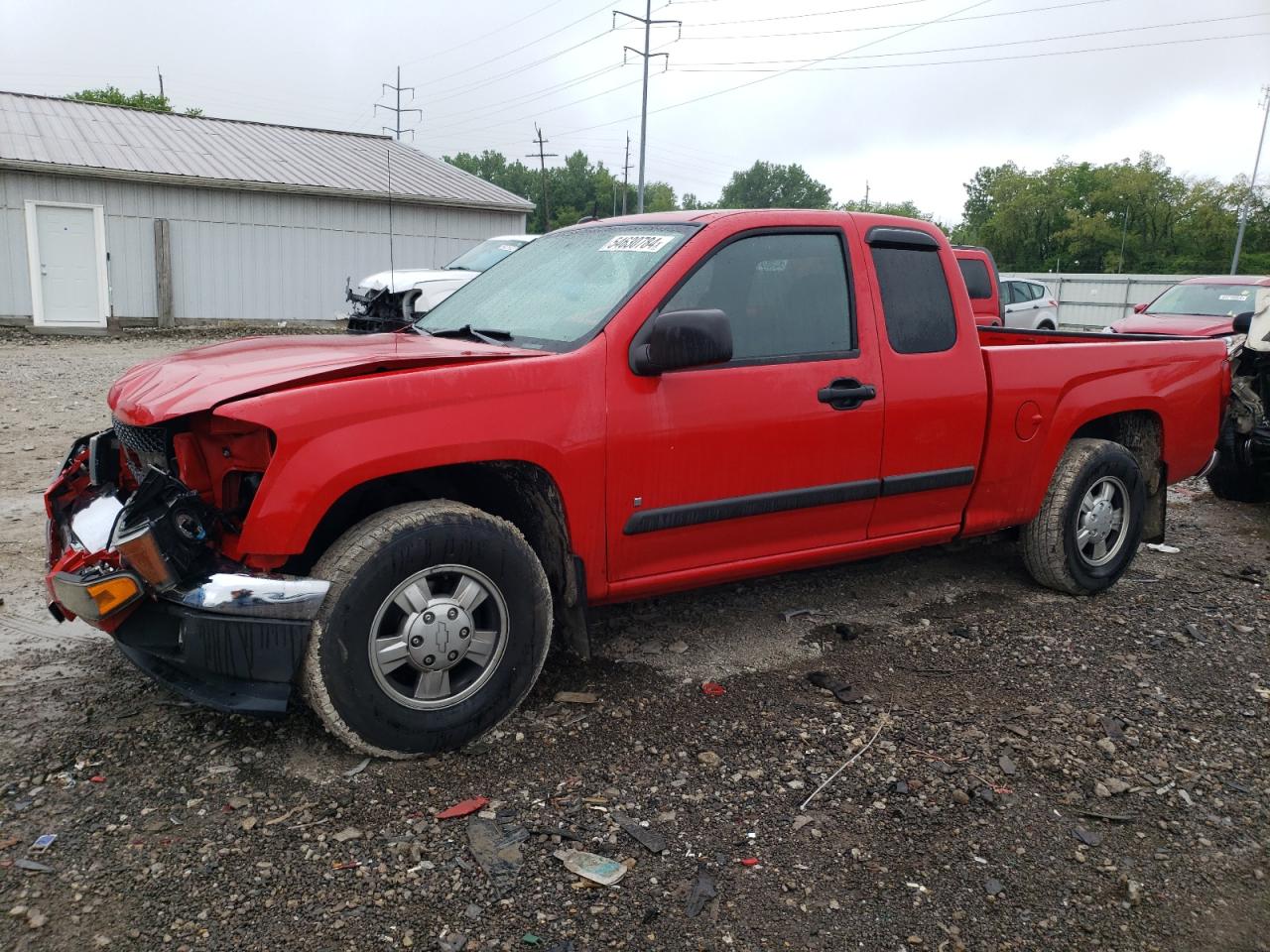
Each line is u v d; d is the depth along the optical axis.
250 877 2.62
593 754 3.35
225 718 3.47
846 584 5.22
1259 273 71.19
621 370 3.53
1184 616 4.96
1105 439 5.59
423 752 3.24
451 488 3.63
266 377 3.09
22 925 2.41
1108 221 78.00
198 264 20.48
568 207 111.81
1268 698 4.00
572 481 3.44
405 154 27.05
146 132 22.83
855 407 4.09
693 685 3.92
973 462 4.56
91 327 19.53
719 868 2.75
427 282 13.26
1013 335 6.33
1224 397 5.68
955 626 4.68
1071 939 2.54
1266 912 2.69
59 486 3.58
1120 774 3.35
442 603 3.21
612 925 2.50
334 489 2.99
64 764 3.14
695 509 3.74
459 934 2.44
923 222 4.51
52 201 18.80
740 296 3.88
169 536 2.97
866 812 3.06
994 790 3.21
